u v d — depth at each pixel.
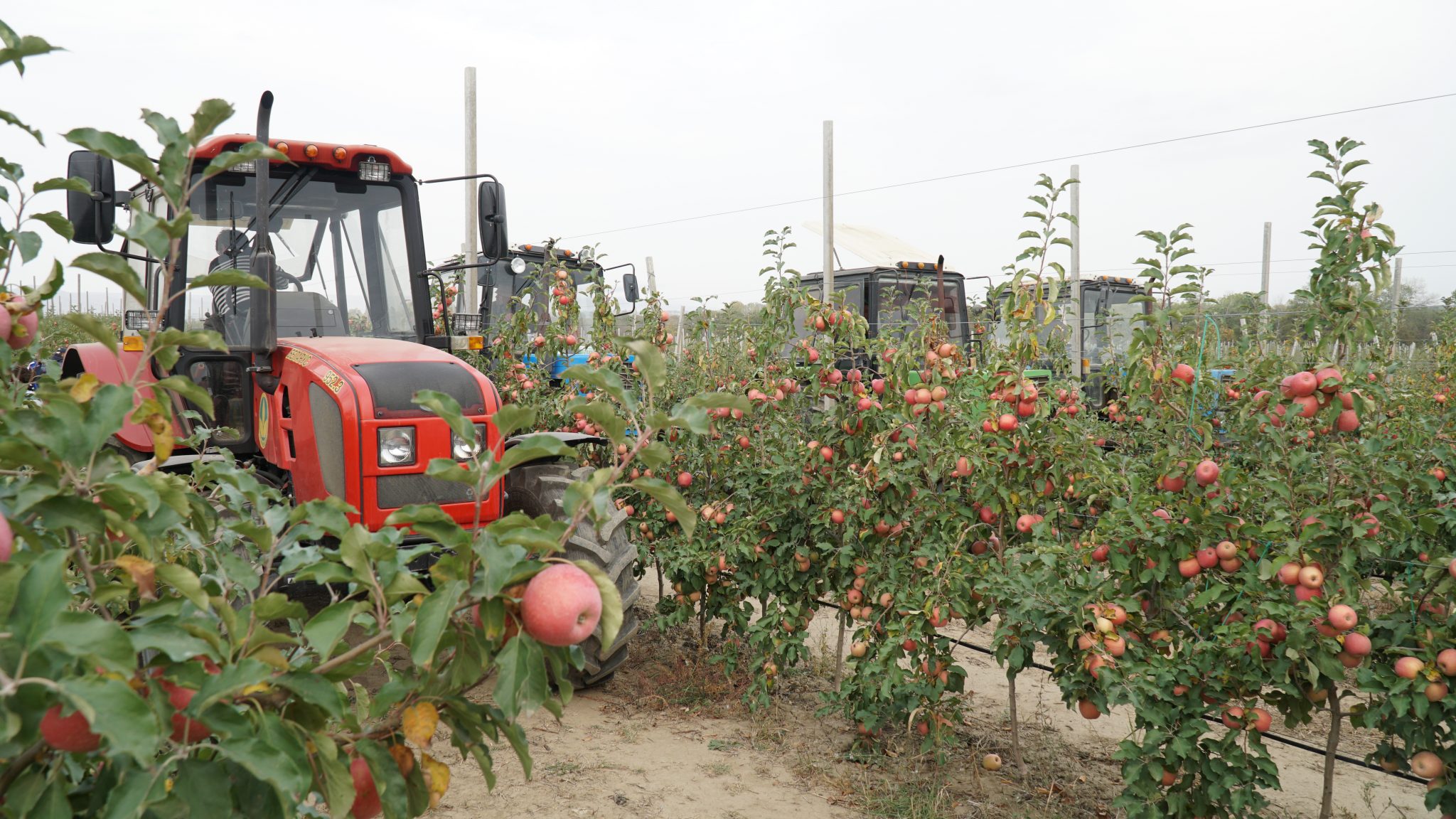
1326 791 3.44
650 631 6.14
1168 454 3.62
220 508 2.00
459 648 1.42
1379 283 3.49
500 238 5.41
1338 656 3.15
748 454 5.35
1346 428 3.35
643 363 1.42
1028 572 3.71
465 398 4.28
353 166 5.15
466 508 4.24
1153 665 3.25
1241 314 6.75
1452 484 4.01
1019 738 4.53
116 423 1.20
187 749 1.11
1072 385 4.93
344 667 1.36
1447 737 3.00
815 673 5.50
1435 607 3.23
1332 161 3.55
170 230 1.32
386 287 5.33
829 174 12.13
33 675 0.90
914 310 4.76
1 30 1.24
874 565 4.47
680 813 3.73
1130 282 14.36
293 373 4.39
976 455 4.02
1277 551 3.29
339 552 1.38
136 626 1.18
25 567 0.95
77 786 1.19
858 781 4.06
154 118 1.32
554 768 4.12
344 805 1.32
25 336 1.48
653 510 5.50
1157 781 3.22
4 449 1.14
